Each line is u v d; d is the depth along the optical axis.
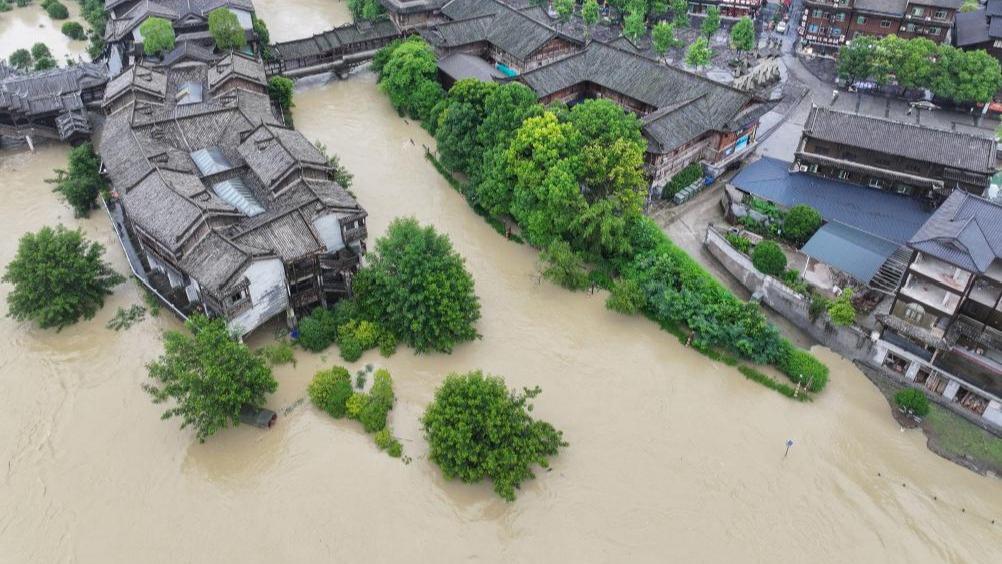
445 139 79.38
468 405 48.16
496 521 47.50
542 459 48.59
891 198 71.56
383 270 59.03
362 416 53.16
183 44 96.75
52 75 90.50
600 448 52.41
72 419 53.91
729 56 109.19
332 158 80.06
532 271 70.06
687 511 48.31
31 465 50.50
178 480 49.78
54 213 77.00
